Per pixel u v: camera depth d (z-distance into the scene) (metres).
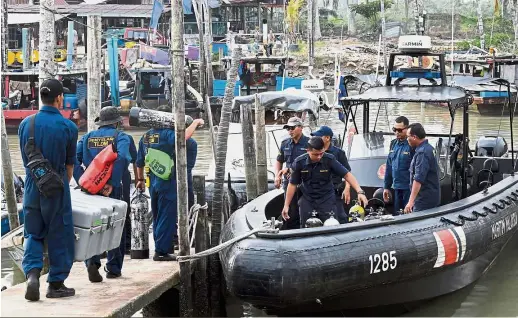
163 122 10.02
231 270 8.41
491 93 34.97
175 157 10.09
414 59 14.43
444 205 10.41
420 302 10.02
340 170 9.53
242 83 32.28
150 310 10.13
